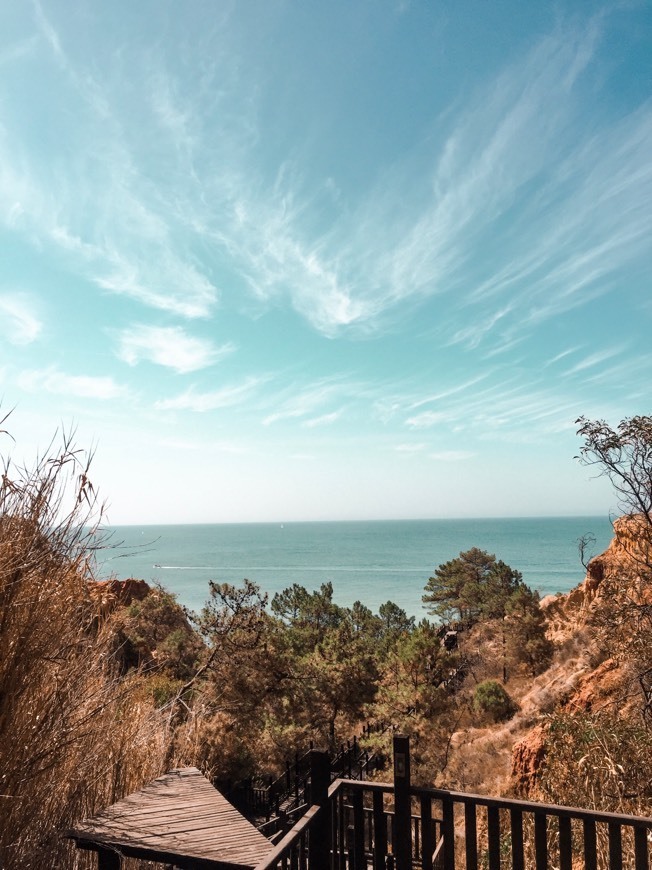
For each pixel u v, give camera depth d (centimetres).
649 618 845
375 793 334
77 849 347
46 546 340
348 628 2020
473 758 1366
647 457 815
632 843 533
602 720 737
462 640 3081
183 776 420
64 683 351
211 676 1546
